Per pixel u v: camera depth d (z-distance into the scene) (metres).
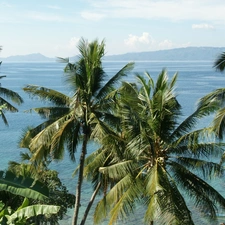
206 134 17.59
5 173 12.54
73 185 43.94
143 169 18.16
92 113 20.25
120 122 20.48
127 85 20.92
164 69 19.11
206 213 18.17
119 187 17.59
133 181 17.45
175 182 18.11
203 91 143.25
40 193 12.20
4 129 76.56
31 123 83.06
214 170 18.33
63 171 48.78
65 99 21.95
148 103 18.22
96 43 21.39
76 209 21.23
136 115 17.86
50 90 22.03
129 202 16.86
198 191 17.66
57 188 26.30
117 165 17.62
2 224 11.73
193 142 17.75
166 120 17.67
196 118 18.08
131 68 21.77
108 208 18.36
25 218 11.88
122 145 19.09
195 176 17.94
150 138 17.67
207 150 18.02
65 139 20.64
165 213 15.70
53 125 20.31
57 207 11.78
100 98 21.48
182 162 18.45
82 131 21.52
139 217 33.72
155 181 16.27
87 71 21.12
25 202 12.34
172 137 18.09
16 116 92.19
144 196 17.55
